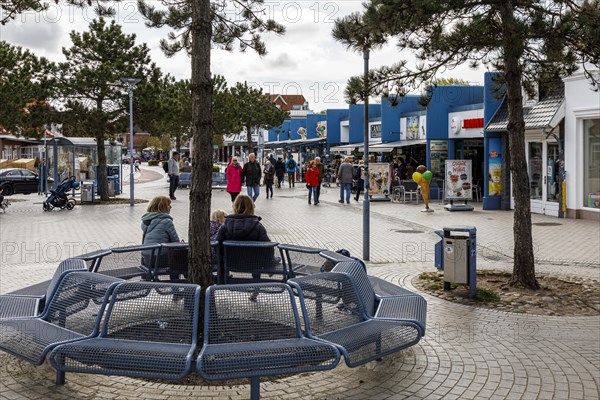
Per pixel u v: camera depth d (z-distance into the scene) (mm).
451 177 23469
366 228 11984
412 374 5641
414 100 32969
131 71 25938
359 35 8961
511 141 9195
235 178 22484
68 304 5609
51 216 21078
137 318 5137
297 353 4762
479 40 8820
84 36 25734
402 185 28141
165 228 7852
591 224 18203
